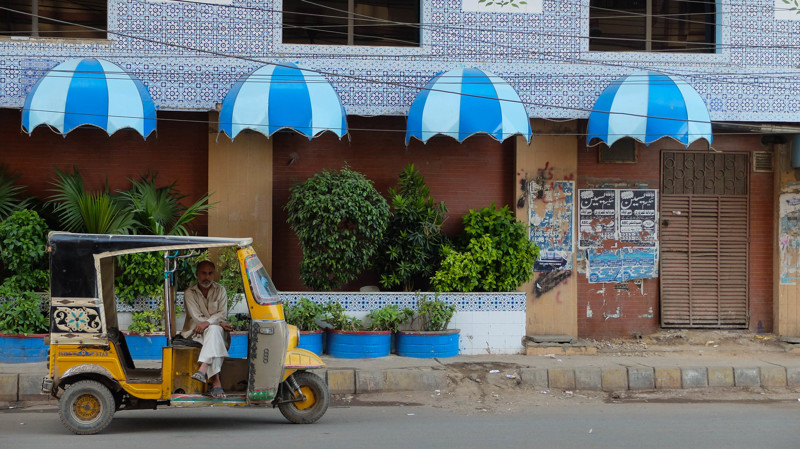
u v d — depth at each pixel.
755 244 13.55
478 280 12.11
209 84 12.09
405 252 12.20
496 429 8.09
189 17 12.08
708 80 12.77
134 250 7.62
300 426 8.14
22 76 11.78
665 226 13.40
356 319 11.72
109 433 7.68
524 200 12.84
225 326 8.02
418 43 12.82
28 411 8.98
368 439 7.51
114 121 10.73
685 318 13.44
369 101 12.38
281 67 11.61
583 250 13.20
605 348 12.65
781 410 9.48
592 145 12.69
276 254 12.70
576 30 12.66
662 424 8.44
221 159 12.35
